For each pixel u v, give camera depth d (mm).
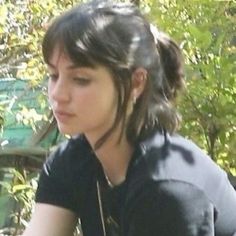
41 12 11539
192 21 8922
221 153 8102
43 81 11219
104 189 4559
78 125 4258
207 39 8055
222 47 8672
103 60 4145
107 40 4160
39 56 11375
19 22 12023
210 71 7863
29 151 12875
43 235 4824
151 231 4242
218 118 7879
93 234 4730
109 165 4535
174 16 8797
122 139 4402
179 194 4168
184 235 4172
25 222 9992
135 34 4289
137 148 4383
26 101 12359
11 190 10336
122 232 4441
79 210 4770
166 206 4180
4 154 13523
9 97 13078
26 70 11312
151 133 4422
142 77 4336
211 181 4332
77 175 4711
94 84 4180
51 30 4195
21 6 12109
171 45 4570
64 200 4820
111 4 4324
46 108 11328
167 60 4566
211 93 7863
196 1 8867
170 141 4410
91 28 4156
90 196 4676
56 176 4812
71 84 4203
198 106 7887
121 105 4258
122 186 4414
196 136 8000
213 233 4258
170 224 4188
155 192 4191
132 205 4270
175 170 4238
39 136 10961
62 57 4164
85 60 4125
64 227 4848
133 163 4367
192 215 4176
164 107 4461
